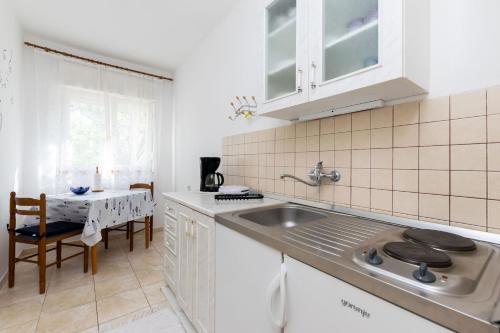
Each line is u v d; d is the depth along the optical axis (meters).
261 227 0.99
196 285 1.40
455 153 0.91
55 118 2.79
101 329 1.49
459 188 0.90
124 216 2.53
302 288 0.76
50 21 2.46
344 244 0.80
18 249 2.60
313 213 1.35
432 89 0.97
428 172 0.98
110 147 3.15
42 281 1.85
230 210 1.29
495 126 0.82
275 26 1.42
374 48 0.97
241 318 1.04
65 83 2.86
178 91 3.54
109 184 3.15
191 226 1.46
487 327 0.40
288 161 1.63
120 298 1.82
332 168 1.35
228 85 2.32
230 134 2.28
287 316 0.81
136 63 3.42
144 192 2.84
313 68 1.11
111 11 2.31
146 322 1.56
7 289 1.90
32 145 2.70
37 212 1.88
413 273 0.57
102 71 3.12
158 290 1.93
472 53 0.87
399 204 1.06
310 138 1.48
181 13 2.34
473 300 0.47
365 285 0.58
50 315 1.61
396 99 1.07
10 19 2.16
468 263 0.65
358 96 1.04
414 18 0.88
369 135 1.17
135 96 3.37
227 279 1.13
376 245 0.78
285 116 1.48
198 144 2.92
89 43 2.88
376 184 1.15
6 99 2.08
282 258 0.85
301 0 1.17
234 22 2.23
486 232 0.83
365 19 1.00
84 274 2.18
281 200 1.64
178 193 1.96
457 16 0.91
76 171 2.92
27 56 2.68
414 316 0.50
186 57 3.24
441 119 0.94
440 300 0.47
